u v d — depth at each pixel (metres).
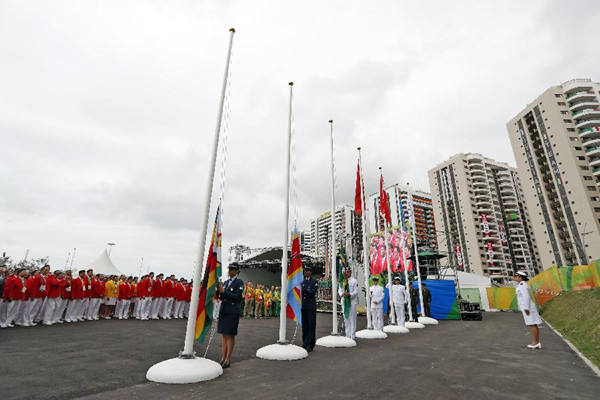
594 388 4.89
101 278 15.82
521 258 99.81
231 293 6.34
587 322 11.10
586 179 67.44
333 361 6.93
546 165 74.25
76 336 9.16
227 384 5.01
